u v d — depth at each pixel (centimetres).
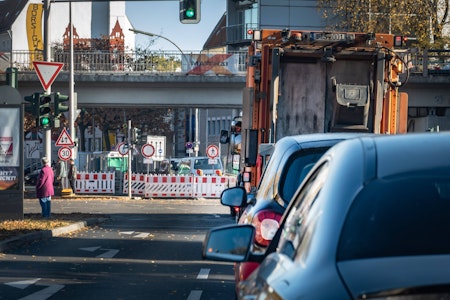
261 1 13912
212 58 8625
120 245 3359
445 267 467
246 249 747
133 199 8025
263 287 555
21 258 2886
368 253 497
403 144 577
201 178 8262
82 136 14825
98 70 8781
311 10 13862
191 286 2197
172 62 8775
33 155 11631
